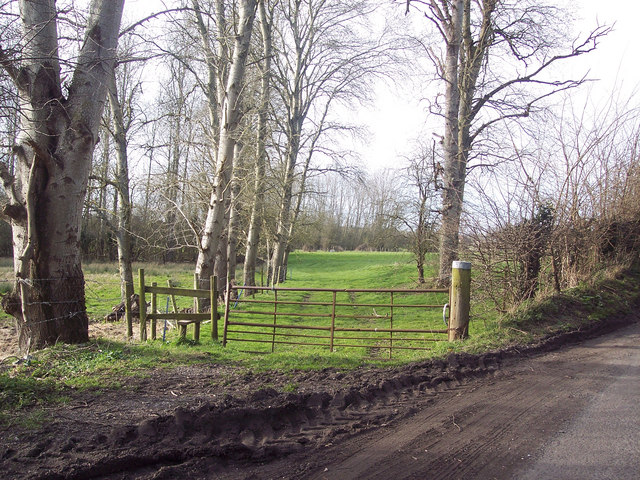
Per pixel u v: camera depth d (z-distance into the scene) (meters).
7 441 4.14
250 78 21.09
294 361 7.51
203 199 17.55
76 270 8.20
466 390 6.39
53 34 7.88
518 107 19.33
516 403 5.83
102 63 8.27
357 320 16.19
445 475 3.98
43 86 7.79
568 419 5.26
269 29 22.17
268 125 25.28
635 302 12.90
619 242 14.75
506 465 4.16
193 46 16.59
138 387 5.82
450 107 18.22
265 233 29.39
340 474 4.00
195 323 10.10
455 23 17.86
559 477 3.93
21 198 7.88
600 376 7.05
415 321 15.26
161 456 4.07
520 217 11.06
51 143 7.89
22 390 5.25
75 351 7.46
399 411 5.52
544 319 10.35
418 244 22.48
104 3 8.27
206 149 19.61
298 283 33.03
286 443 4.54
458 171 18.06
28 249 7.61
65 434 4.33
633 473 3.97
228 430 4.70
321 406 5.48
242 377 6.49
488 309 11.27
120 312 16.78
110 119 17.75
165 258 42.50
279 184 27.41
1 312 18.59
